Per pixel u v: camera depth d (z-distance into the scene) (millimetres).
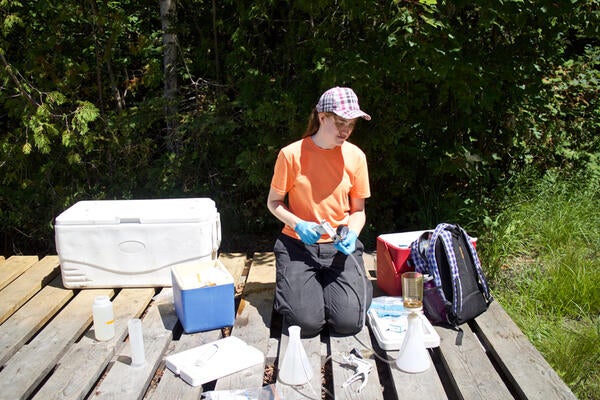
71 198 5016
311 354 2932
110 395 2561
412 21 3980
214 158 5055
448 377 2875
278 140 4559
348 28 4617
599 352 3217
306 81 4668
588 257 4434
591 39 6199
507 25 4484
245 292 3660
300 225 3033
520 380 2686
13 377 2689
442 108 4836
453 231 3316
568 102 5777
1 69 4648
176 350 2971
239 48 4855
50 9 4832
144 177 5082
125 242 3531
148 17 5629
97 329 3008
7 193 5004
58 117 4844
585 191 5391
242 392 2561
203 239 3535
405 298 3168
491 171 5223
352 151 3191
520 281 4105
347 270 3141
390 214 5062
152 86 5316
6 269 3910
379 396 2580
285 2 4840
